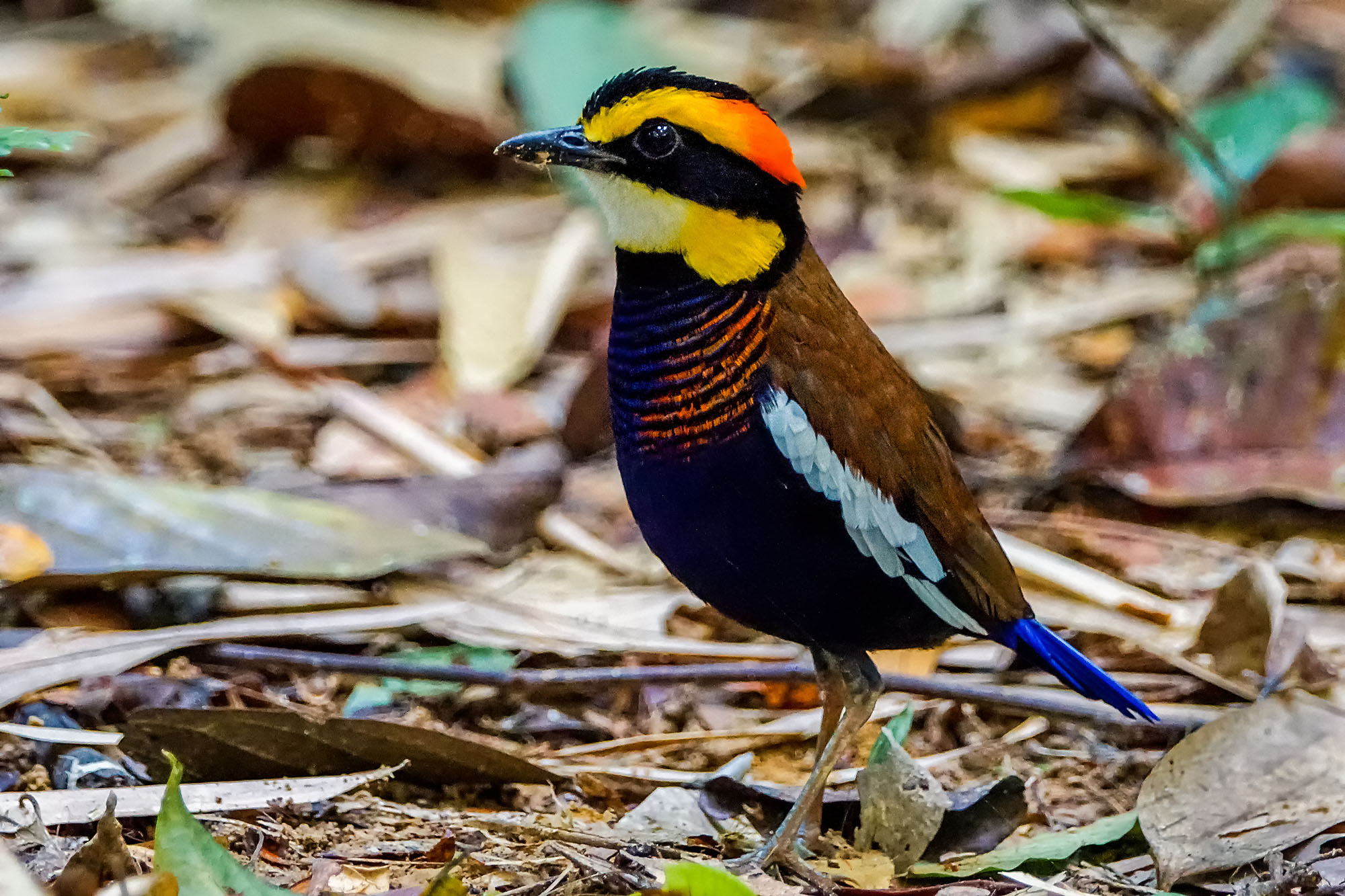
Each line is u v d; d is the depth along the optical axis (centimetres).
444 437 1380
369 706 986
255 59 1769
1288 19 2262
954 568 862
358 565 1055
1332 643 1106
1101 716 981
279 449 1337
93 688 948
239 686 980
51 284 1577
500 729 982
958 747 996
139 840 780
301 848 788
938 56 2058
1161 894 773
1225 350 1305
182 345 1515
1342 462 1273
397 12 2039
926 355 1552
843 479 820
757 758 975
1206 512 1308
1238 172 1542
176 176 1838
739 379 819
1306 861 794
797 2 2227
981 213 1764
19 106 1947
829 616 851
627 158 830
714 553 843
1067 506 1323
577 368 1526
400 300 1555
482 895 738
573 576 1180
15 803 797
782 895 759
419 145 1833
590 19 1802
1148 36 2177
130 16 2166
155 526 1045
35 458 1273
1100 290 1673
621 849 804
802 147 1925
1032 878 780
